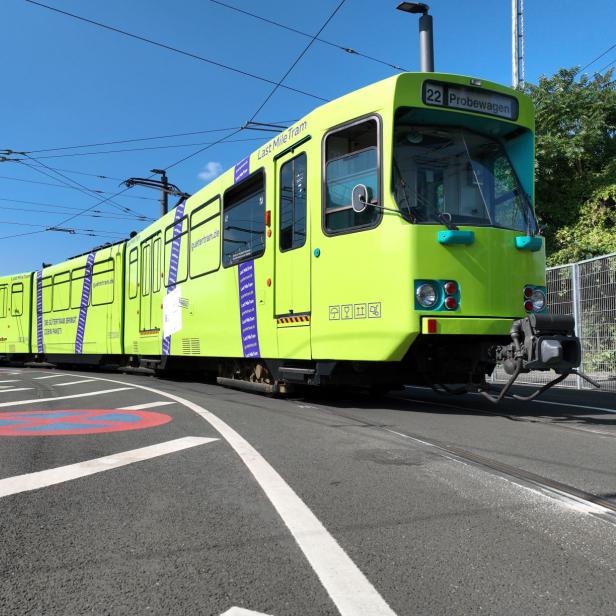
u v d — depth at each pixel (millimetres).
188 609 2600
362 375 7969
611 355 10930
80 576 2926
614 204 16312
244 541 3354
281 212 8727
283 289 8586
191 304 11805
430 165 7250
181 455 5426
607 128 16859
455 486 4383
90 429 6793
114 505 4004
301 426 6883
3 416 7961
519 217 7602
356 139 7465
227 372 11523
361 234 7301
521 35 17531
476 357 7332
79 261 19250
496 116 7508
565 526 3559
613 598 2668
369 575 2910
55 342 20656
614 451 5520
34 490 4355
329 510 3863
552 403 9117
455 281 6945
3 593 2754
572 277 11867
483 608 2584
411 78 7117
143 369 16109
